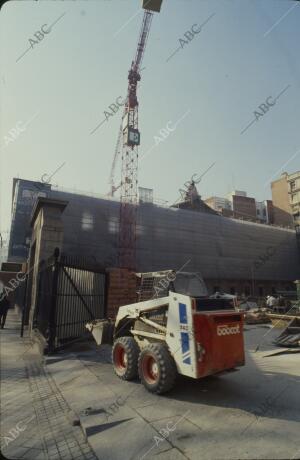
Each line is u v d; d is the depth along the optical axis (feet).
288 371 20.54
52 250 43.62
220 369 15.42
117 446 10.55
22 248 131.85
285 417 12.75
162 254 162.61
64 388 17.11
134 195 187.01
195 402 14.75
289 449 10.03
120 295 36.17
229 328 16.24
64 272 29.50
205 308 16.19
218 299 17.06
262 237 201.98
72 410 13.74
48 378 19.16
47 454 10.21
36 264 43.01
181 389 16.74
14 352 26.32
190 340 15.17
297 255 213.25
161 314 18.22
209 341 15.21
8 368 21.13
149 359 17.11
